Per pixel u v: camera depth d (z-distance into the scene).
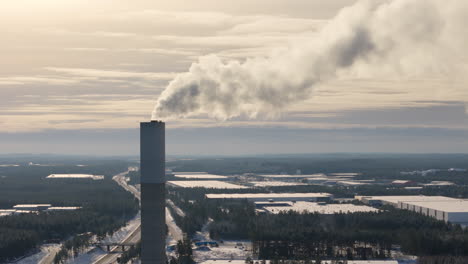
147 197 164.12
